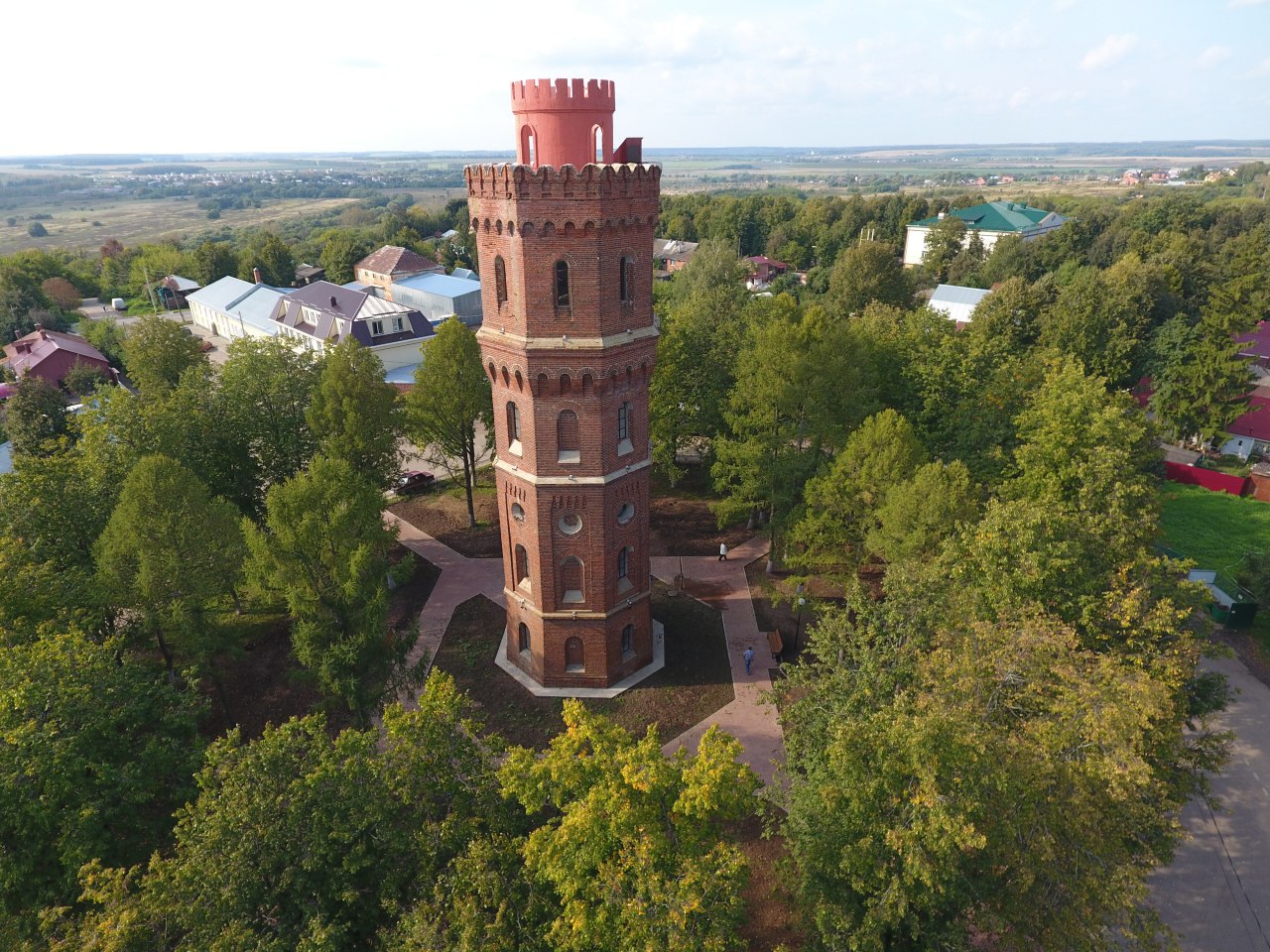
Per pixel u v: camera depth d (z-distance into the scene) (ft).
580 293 91.71
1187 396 219.61
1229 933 85.40
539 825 77.97
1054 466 128.26
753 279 481.05
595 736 70.28
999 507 100.27
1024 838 67.21
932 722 62.18
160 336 227.61
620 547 112.06
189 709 90.94
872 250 331.36
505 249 92.63
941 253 452.76
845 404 148.97
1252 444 221.66
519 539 112.68
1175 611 87.25
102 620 118.21
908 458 121.39
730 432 181.06
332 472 102.83
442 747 72.02
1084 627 91.50
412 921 60.34
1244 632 139.44
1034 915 67.72
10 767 71.26
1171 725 78.13
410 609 143.64
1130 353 253.85
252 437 161.79
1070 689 69.00
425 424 165.07
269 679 126.52
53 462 123.44
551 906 64.69
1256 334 274.16
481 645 131.44
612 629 116.57
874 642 85.56
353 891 62.80
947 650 74.64
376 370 166.81
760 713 116.16
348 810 65.41
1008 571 95.09
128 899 60.64
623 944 57.06
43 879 72.84
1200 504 192.75
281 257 491.72
